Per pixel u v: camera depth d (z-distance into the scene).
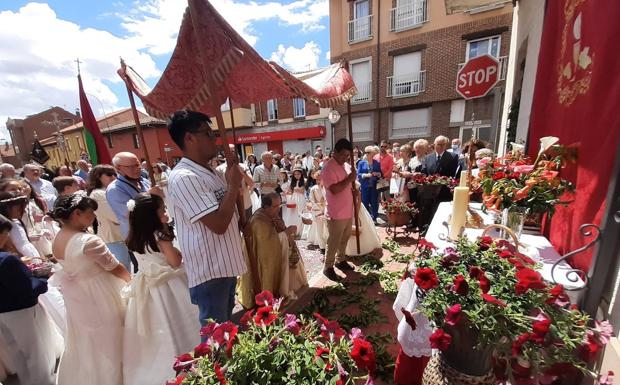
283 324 1.13
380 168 6.04
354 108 14.61
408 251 4.14
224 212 1.66
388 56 13.19
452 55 11.80
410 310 1.52
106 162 3.85
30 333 2.17
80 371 2.00
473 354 1.28
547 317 1.02
